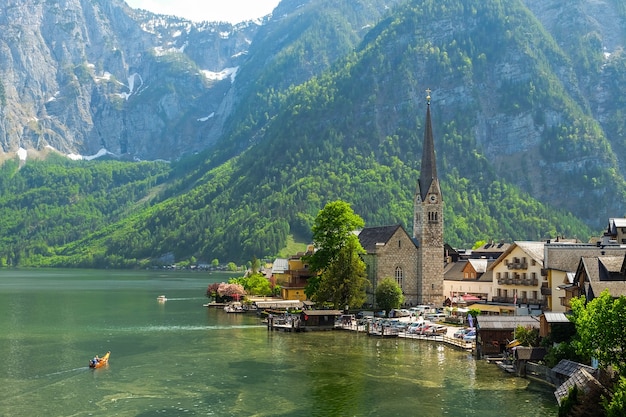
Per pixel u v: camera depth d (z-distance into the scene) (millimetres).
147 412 76500
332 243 156250
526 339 100062
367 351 113812
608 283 86438
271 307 179625
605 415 56812
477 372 96125
